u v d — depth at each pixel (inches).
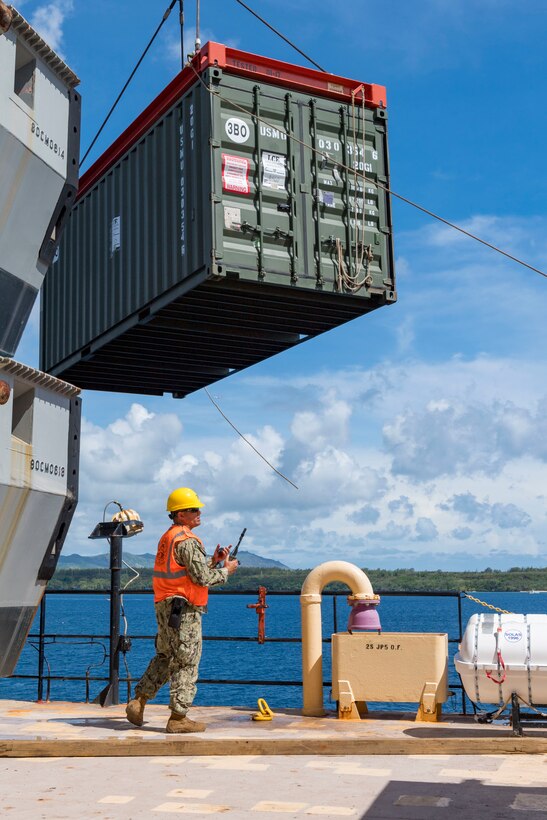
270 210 417.4
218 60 412.2
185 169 431.2
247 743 216.8
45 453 239.6
